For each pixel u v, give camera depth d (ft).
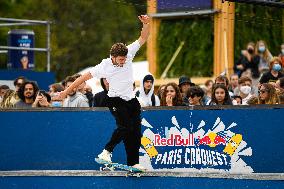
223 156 71.36
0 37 214.48
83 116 73.87
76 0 249.14
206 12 111.34
